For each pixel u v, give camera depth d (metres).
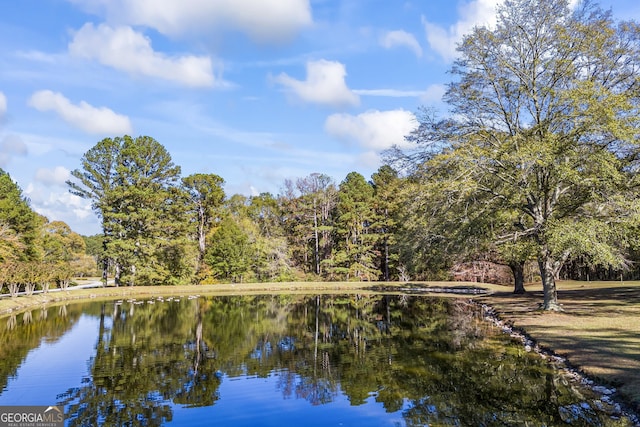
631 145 15.77
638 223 15.18
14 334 17.11
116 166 42.47
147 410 8.34
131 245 40.22
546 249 17.69
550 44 17.92
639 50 17.44
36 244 38.47
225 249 46.38
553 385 8.90
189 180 52.81
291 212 58.59
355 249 51.53
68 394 9.30
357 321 20.09
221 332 17.39
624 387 7.89
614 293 24.44
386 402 8.42
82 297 34.50
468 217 19.02
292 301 31.31
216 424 7.59
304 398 8.84
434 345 13.66
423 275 49.75
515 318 17.03
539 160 15.09
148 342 15.26
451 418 7.42
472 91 19.50
